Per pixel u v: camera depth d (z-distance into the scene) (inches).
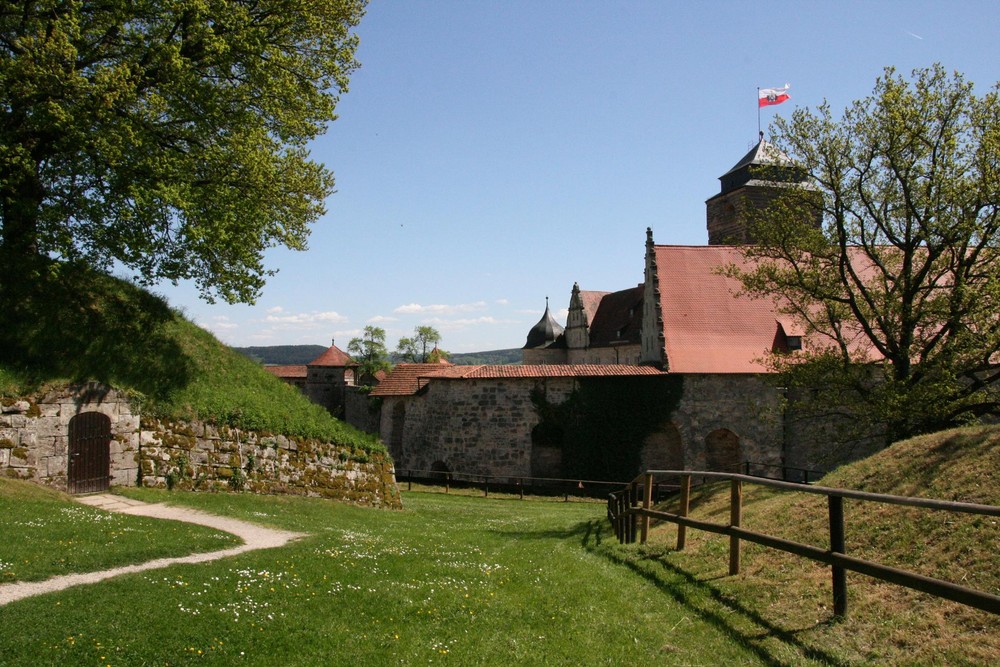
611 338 2309.3
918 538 337.7
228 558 453.4
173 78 756.6
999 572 282.2
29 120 720.3
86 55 776.9
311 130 927.7
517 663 274.8
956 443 465.1
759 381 1461.6
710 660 267.6
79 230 779.4
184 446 781.9
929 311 908.6
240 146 799.1
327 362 2847.0
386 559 478.0
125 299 878.4
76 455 688.4
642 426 1427.2
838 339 1000.2
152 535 513.3
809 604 305.9
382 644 297.7
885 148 919.0
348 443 975.0
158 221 794.8
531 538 692.7
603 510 1119.6
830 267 1012.5
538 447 1441.9
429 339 4613.7
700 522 399.9
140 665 268.4
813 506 443.5
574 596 365.7
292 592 367.2
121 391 737.0
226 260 901.8
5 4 720.3
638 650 284.0
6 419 645.3
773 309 1582.2
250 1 865.5
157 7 757.3
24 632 289.9
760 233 1040.8
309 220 964.6
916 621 267.4
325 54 930.7
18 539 449.4
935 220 895.7
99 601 332.8
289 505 804.6
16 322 728.3
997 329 831.7
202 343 926.4
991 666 228.4
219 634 299.3
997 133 819.4
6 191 796.6
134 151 741.3
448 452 1469.0
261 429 860.6
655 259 1633.9
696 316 1555.1
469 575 434.0
